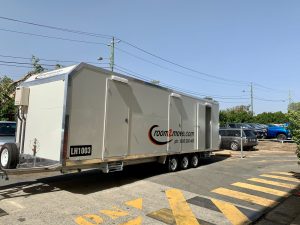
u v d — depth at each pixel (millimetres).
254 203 7844
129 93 9625
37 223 5703
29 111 8641
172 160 12297
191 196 8227
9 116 21203
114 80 9008
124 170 12094
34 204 6883
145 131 10391
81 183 9297
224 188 9383
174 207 7145
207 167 14047
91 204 7109
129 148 9617
